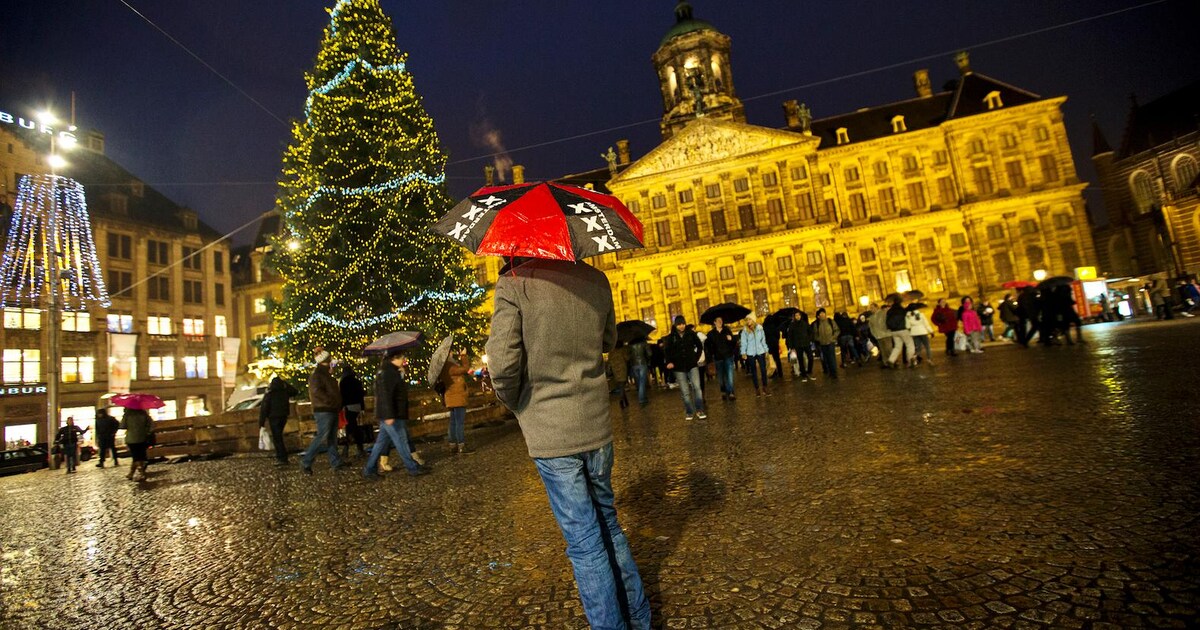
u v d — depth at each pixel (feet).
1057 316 53.98
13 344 107.24
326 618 10.30
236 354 97.76
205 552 15.55
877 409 26.81
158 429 47.14
